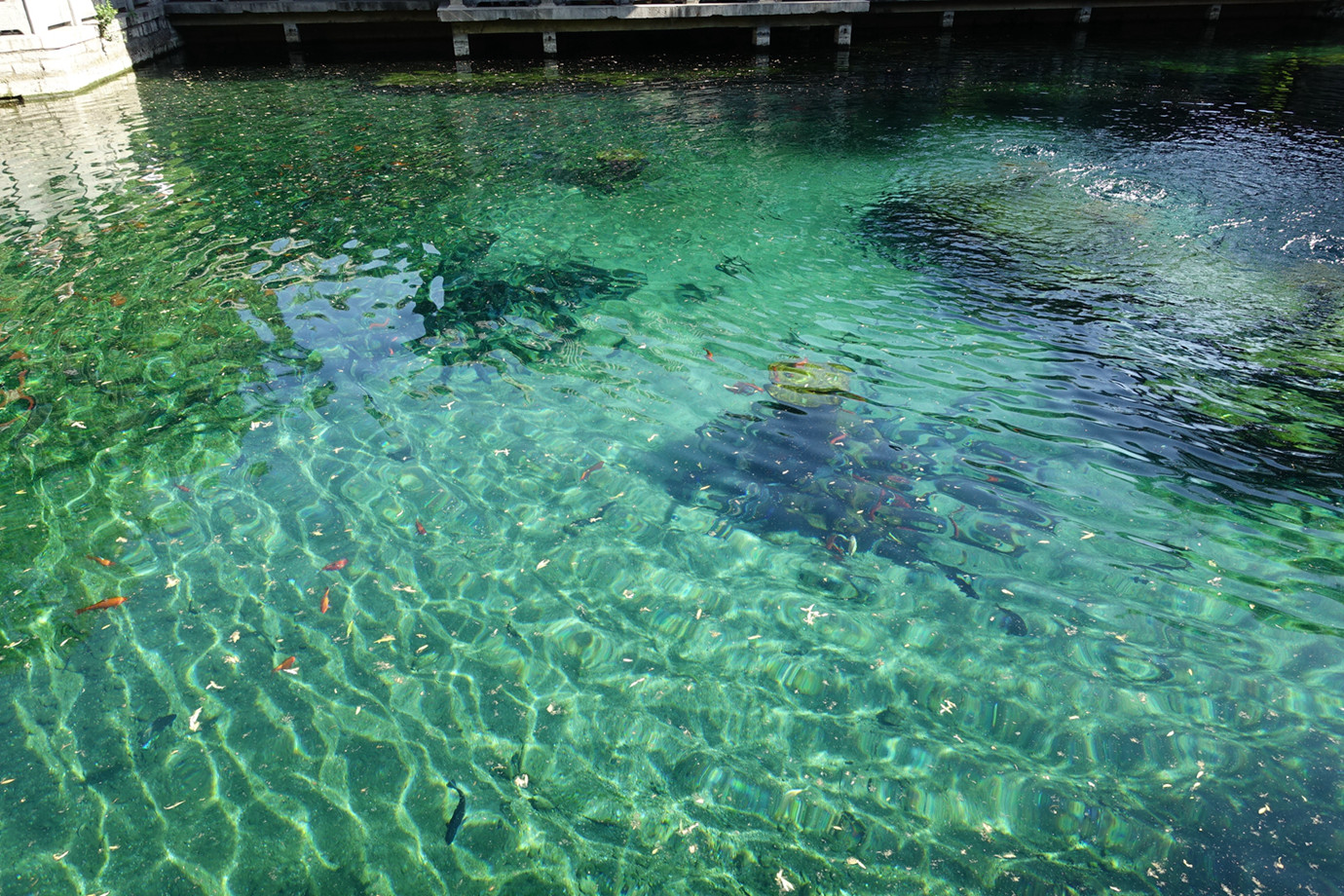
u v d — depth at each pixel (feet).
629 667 12.34
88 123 43.83
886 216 30.71
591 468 16.61
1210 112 44.37
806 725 11.39
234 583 13.82
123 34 56.75
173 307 23.45
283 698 11.80
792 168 36.42
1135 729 11.13
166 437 17.61
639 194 33.12
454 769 10.85
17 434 17.70
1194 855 9.59
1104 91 49.55
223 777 10.68
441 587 13.79
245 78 55.36
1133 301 23.61
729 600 13.50
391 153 38.52
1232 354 20.56
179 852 9.78
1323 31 68.74
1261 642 12.39
